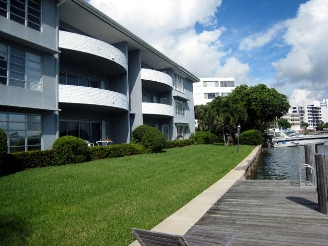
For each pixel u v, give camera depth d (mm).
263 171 18641
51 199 6762
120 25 19969
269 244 4043
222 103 32375
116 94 19172
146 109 24719
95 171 11117
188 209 5969
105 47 18125
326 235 4344
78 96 16531
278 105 41562
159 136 20656
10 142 13266
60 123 18000
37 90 14453
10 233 4609
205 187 8328
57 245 4164
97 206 6203
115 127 22312
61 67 18203
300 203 6371
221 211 5816
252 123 44188
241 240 4219
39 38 14438
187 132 35625
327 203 5508
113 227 4906
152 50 25078
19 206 6164
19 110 13742
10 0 13180
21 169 11703
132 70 24641
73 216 5516
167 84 26922
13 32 13078
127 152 18484
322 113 176375
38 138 14625
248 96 41906
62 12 17281
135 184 8672
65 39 16062
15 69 13477
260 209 5926
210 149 24766
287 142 54875
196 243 3238
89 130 20625
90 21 18641
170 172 11086
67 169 11680
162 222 5133
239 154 19562
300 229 4637
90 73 20703
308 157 9328
